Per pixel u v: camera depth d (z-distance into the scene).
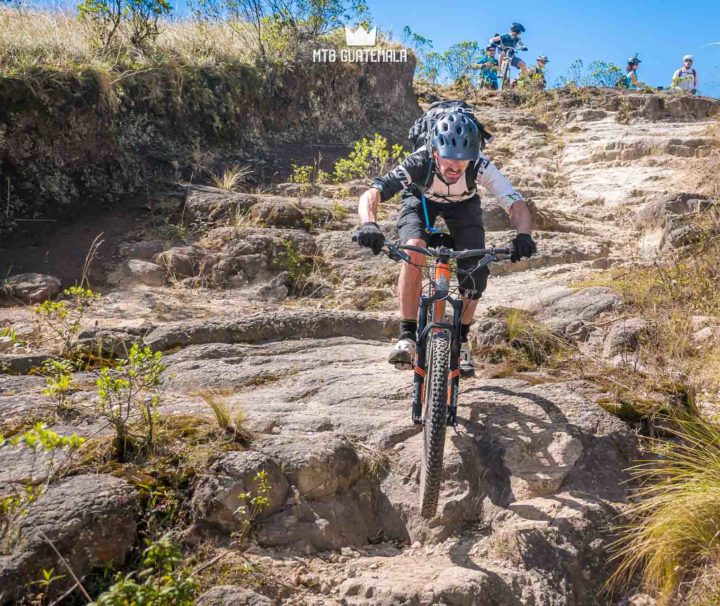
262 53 11.25
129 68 9.19
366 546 3.35
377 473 3.63
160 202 7.98
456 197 4.07
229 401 4.21
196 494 3.14
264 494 3.21
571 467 3.64
